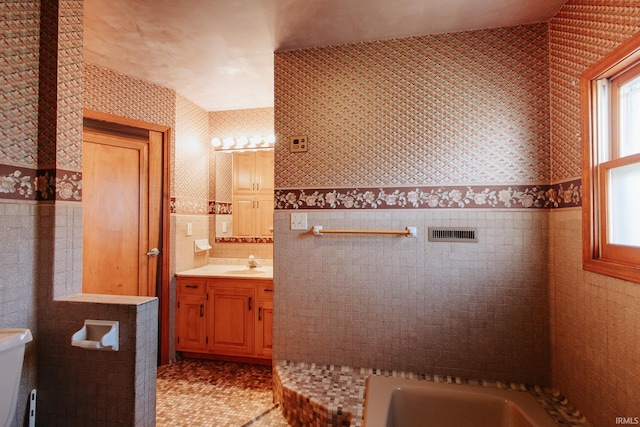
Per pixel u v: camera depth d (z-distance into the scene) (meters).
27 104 1.42
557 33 1.77
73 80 1.53
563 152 1.73
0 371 1.11
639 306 1.23
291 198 2.16
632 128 1.38
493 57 1.93
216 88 2.77
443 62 1.98
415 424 1.75
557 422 1.50
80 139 1.57
